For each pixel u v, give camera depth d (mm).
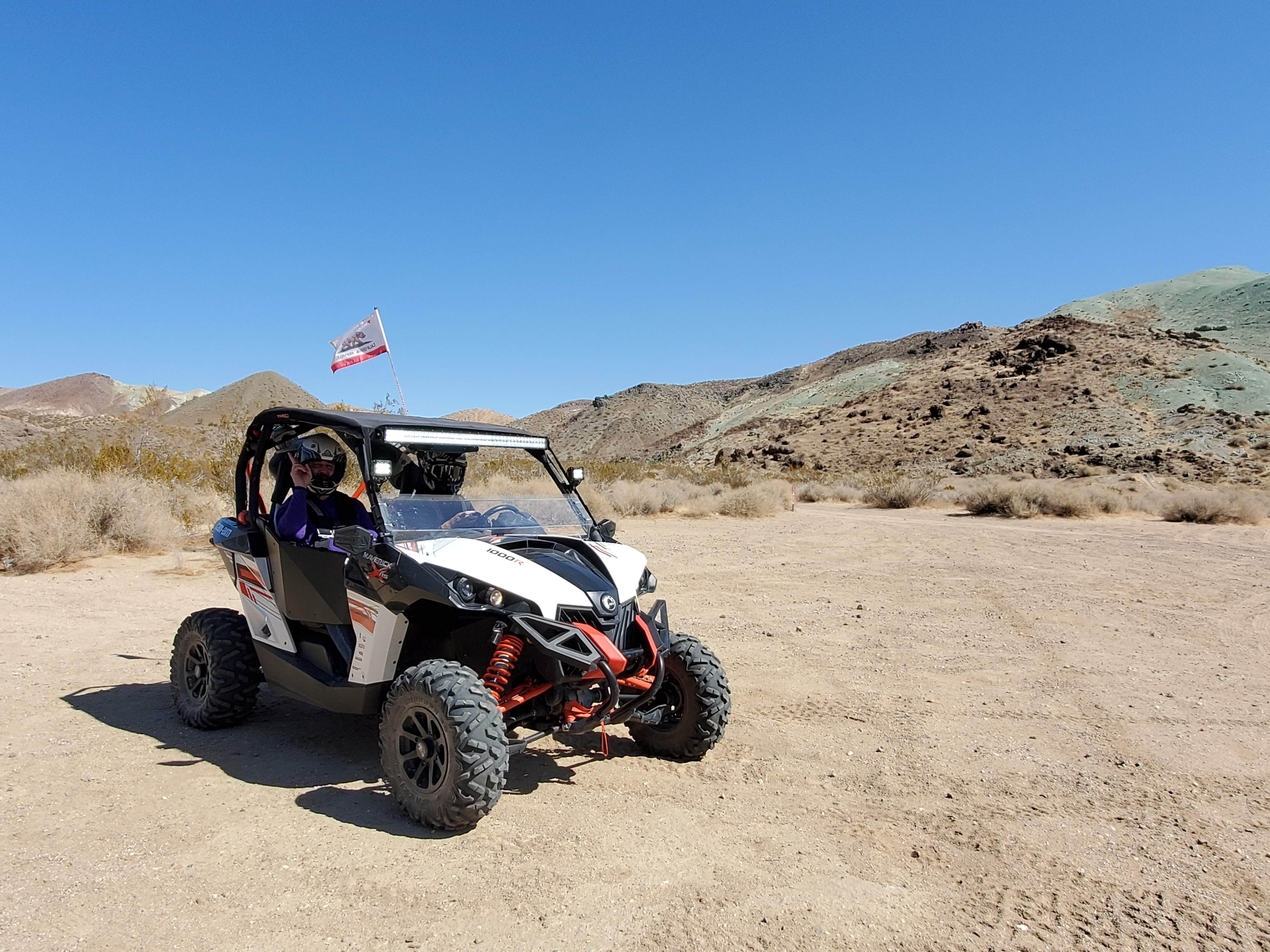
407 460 4879
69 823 3838
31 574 10844
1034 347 103625
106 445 18094
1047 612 9820
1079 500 26266
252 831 3779
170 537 13156
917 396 98750
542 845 3719
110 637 7680
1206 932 3146
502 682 3992
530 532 4918
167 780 4406
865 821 4148
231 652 5184
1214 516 24547
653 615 4672
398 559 4141
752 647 7906
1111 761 5090
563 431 186500
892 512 28891
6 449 24188
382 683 4328
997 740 5438
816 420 105375
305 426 5137
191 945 2848
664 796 4391
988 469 68188
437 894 3236
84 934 2898
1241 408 73062
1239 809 4395
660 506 23453
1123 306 120375
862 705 6156
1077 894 3436
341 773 4570
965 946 2992
